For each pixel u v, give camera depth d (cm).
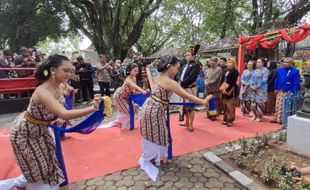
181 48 2352
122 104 578
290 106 599
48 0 1905
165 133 385
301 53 1297
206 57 1656
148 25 2795
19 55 908
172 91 358
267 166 355
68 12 1944
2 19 1872
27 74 840
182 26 2356
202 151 459
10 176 372
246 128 602
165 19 2686
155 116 371
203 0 1747
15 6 1838
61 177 277
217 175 370
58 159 285
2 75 804
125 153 450
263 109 671
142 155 399
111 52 1841
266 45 812
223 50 1495
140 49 2727
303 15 1393
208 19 1611
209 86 691
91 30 2039
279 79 643
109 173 379
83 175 373
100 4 1803
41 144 252
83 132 290
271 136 507
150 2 1955
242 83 729
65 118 233
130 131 571
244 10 1525
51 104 230
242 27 1540
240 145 465
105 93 1016
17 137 244
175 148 471
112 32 1848
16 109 816
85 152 455
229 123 616
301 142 429
